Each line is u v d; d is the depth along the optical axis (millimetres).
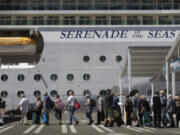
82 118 30391
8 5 38938
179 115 20281
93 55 38469
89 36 38531
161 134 15625
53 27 38625
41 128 19422
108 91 20750
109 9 39031
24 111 22188
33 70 38656
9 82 38656
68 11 38719
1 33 40062
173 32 38594
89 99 22438
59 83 38438
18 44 38812
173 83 25000
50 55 38562
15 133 16453
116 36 38531
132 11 38844
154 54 27406
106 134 15844
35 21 39000
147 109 20406
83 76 38406
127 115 20562
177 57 24984
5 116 34500
